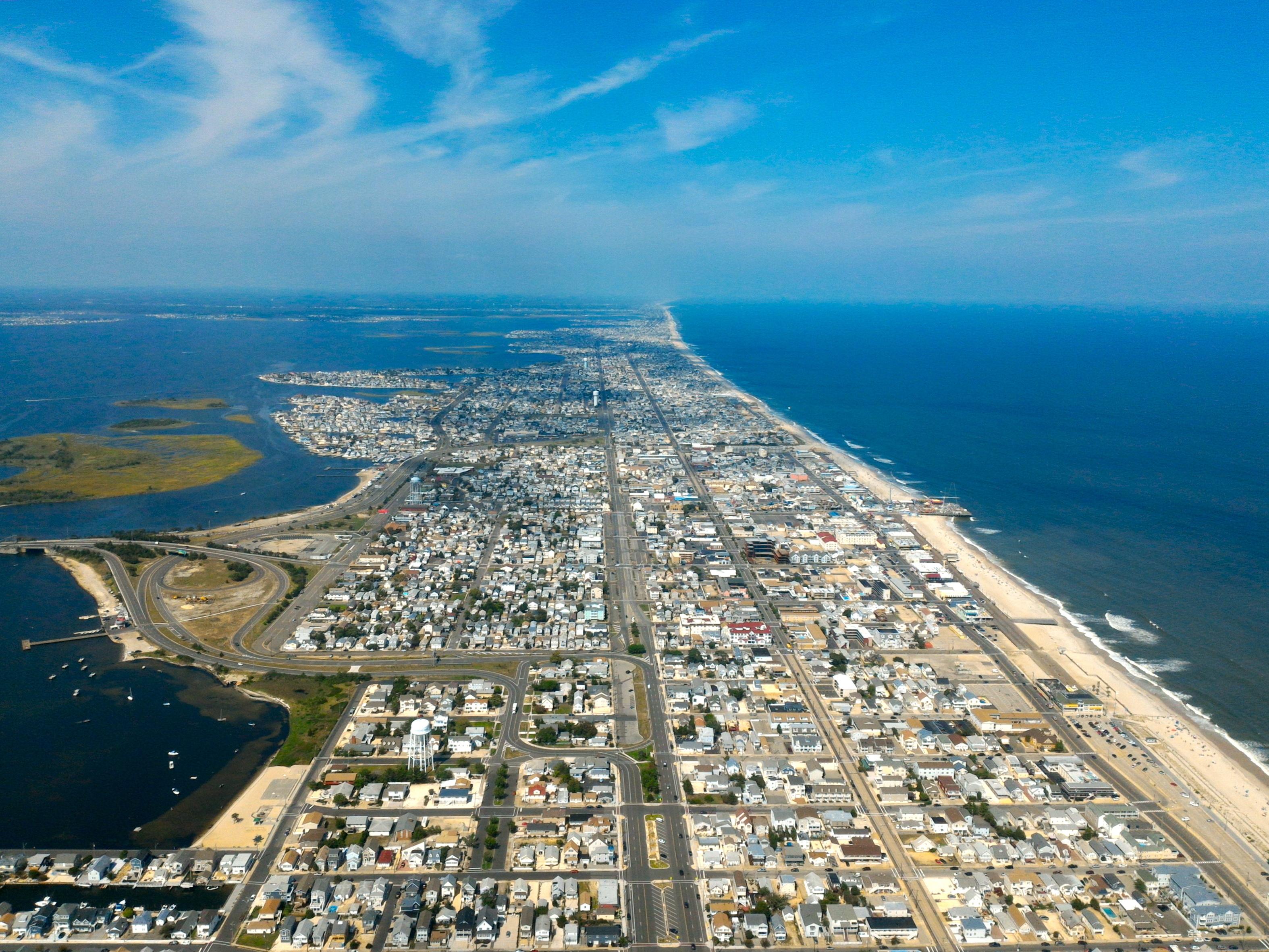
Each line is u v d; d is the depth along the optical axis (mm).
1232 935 182625
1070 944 179375
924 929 182875
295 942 174500
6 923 174875
